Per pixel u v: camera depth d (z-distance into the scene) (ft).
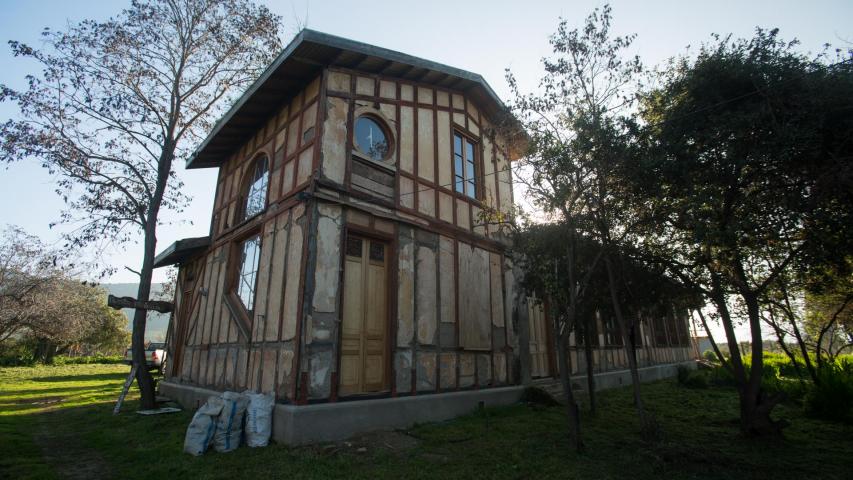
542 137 19.97
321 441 19.40
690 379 42.52
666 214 19.95
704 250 20.43
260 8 39.86
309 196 22.29
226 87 40.32
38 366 96.32
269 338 22.85
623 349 47.57
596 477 15.34
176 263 40.32
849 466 16.63
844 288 26.18
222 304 29.73
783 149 17.38
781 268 20.74
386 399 22.50
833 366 34.19
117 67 35.76
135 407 31.17
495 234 32.99
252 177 32.86
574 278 20.90
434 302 26.94
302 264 21.53
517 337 32.73
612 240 21.13
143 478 15.52
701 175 19.86
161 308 32.71
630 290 24.06
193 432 18.35
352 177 24.68
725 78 20.03
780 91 18.54
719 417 26.11
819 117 17.49
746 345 56.49
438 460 17.17
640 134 20.12
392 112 28.37
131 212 35.37
